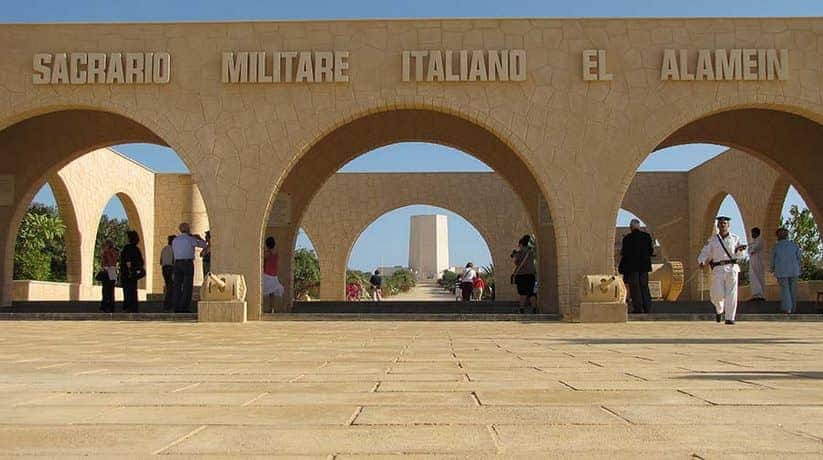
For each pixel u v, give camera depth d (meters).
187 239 15.43
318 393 3.98
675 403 3.57
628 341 8.53
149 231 31.92
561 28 15.55
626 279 15.51
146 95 15.55
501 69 15.39
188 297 15.45
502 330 11.24
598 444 2.61
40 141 19.45
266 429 2.91
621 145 15.36
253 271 15.23
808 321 14.02
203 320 14.12
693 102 15.40
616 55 15.48
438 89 15.49
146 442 2.66
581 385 4.28
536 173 15.33
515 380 4.57
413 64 15.52
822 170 19.53
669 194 32.09
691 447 2.55
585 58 15.38
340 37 15.62
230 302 14.19
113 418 3.17
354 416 3.21
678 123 15.36
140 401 3.69
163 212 32.47
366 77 15.52
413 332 10.74
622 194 15.28
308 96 15.53
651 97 15.41
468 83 15.49
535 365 5.57
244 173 15.43
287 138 15.48
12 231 19.50
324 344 8.16
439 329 11.60
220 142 15.47
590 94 15.43
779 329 11.28
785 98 15.34
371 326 12.66
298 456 2.43
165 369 5.33
